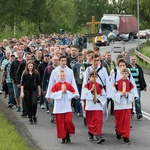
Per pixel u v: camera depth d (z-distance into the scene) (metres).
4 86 31.16
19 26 92.62
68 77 20.56
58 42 48.47
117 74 20.20
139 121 24.92
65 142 19.91
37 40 49.94
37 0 90.56
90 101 19.78
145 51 71.81
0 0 68.94
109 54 28.06
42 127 23.08
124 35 104.06
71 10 111.31
